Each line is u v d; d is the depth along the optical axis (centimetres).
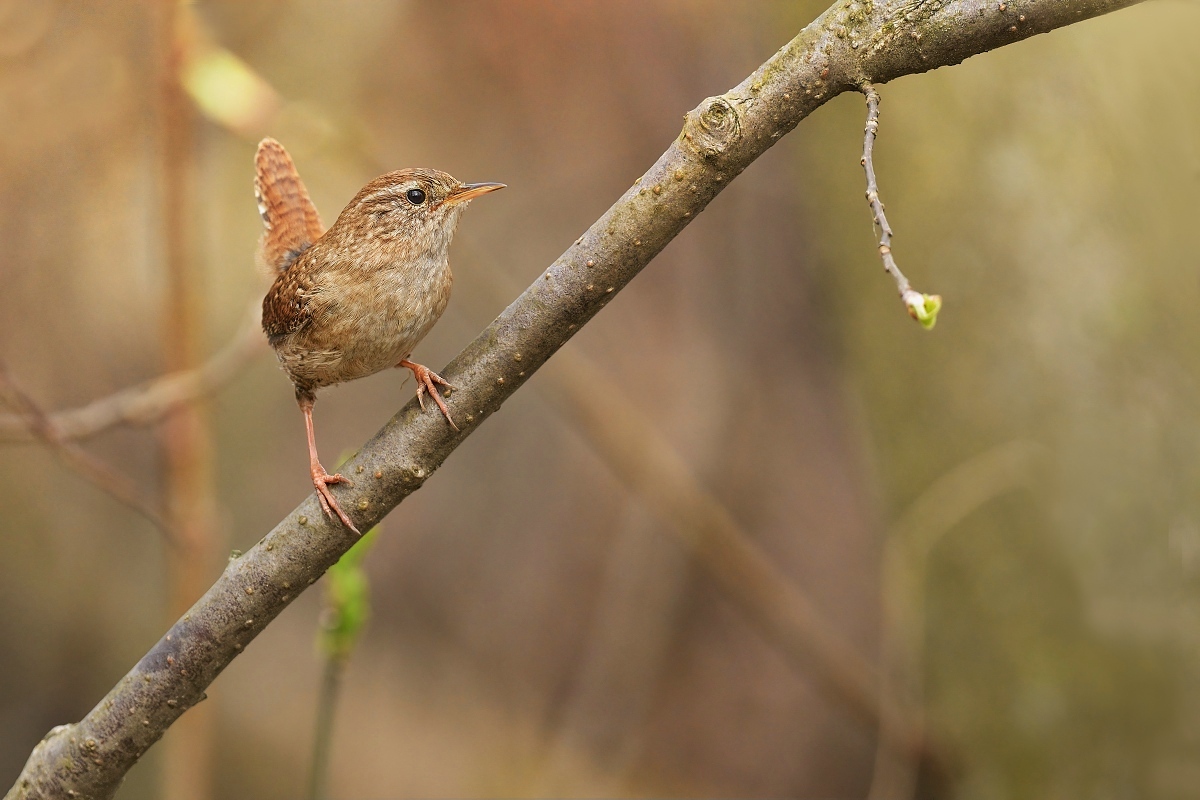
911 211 830
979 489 795
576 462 1367
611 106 1173
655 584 1262
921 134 824
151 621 1280
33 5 862
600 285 415
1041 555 780
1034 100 761
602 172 1210
